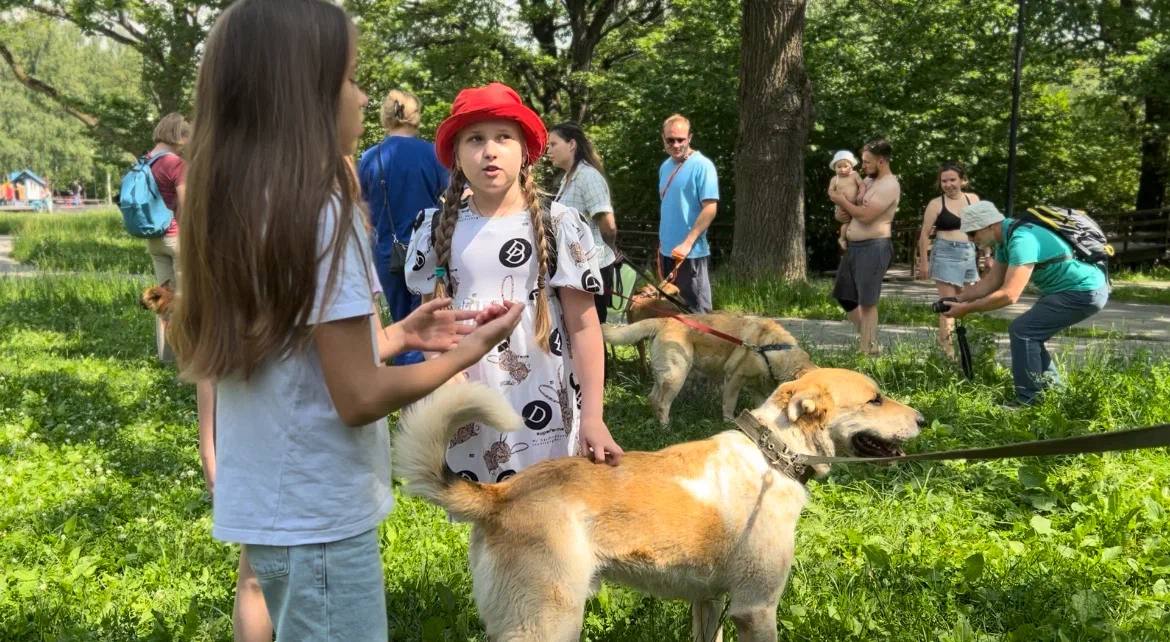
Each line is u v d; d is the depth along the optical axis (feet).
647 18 96.43
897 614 12.38
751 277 51.44
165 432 21.66
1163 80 70.03
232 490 6.77
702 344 22.72
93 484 17.74
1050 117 79.97
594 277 10.21
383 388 6.54
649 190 75.61
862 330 29.76
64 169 333.62
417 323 7.74
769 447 10.43
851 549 14.71
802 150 52.19
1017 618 12.59
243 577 9.53
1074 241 22.27
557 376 10.34
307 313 6.31
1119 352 29.22
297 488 6.66
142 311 39.22
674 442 21.20
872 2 78.18
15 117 326.65
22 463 18.74
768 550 10.13
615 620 12.07
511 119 10.05
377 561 7.08
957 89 74.43
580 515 9.39
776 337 22.09
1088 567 14.19
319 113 6.52
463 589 12.93
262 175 6.27
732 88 70.33
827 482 17.67
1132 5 77.10
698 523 9.80
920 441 19.95
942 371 25.73
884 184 29.12
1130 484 17.54
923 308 41.57
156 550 14.46
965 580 13.51
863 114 69.87
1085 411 21.70
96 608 12.48
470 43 83.41
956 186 29.14
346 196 6.51
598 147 79.05
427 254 10.79
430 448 8.80
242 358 6.39
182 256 6.61
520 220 10.23
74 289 44.68
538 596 9.02
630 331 23.00
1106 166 88.02
